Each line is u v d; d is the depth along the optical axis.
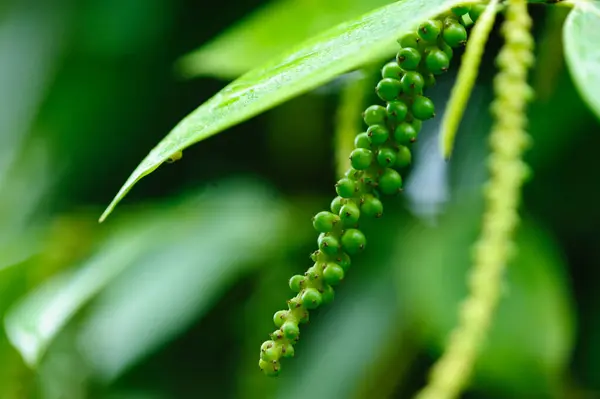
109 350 0.77
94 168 0.93
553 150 0.75
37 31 0.89
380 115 0.48
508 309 0.67
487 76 0.76
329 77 0.45
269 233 0.82
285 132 0.87
